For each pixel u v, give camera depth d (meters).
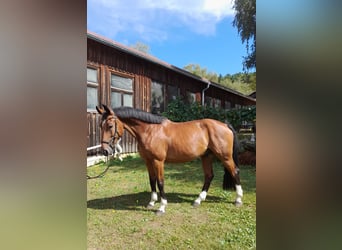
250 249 2.25
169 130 3.20
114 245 2.37
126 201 3.62
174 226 2.76
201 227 2.72
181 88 10.23
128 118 3.07
